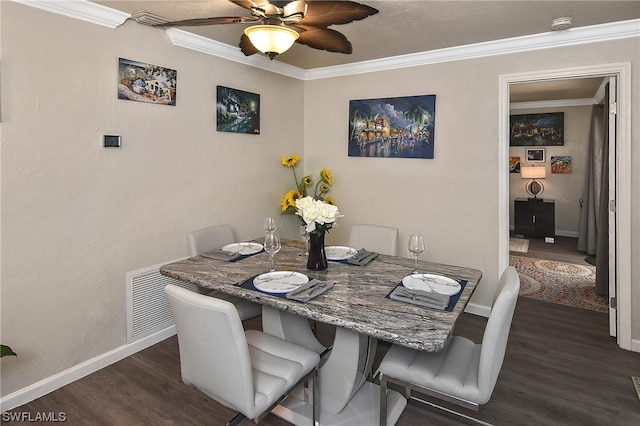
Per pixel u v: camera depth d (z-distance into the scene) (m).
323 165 4.26
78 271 2.43
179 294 1.54
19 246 2.15
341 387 2.08
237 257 2.52
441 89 3.47
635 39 2.68
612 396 2.24
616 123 2.83
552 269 4.89
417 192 3.68
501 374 2.48
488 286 3.39
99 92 2.46
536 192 6.96
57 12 2.22
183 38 2.91
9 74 2.05
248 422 2.04
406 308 1.71
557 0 2.31
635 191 2.73
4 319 2.12
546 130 6.80
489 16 2.57
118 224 2.63
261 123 3.77
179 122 2.99
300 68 4.07
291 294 1.82
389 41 3.13
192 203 3.14
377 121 3.84
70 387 2.35
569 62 2.91
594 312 3.50
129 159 2.66
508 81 3.16
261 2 1.71
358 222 4.06
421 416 2.09
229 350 1.46
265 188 3.88
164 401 2.21
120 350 2.67
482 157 3.33
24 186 2.15
